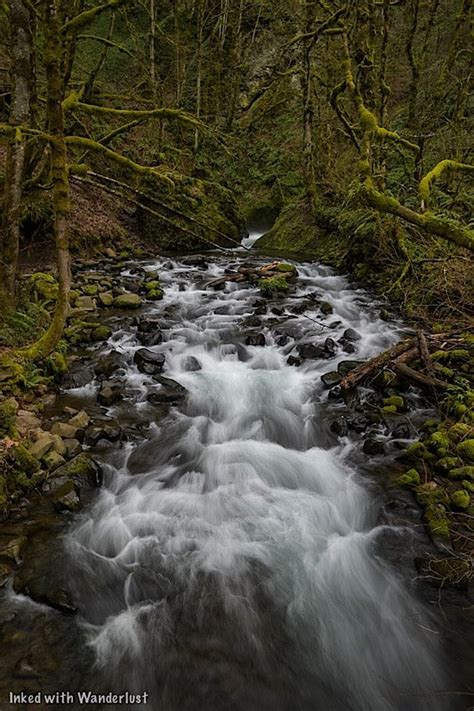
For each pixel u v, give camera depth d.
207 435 5.29
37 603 3.22
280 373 6.67
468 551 3.75
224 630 3.22
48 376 5.78
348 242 11.52
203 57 20.45
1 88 10.19
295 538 4.03
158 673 2.92
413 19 12.69
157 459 4.79
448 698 2.85
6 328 6.01
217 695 2.84
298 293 9.87
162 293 9.36
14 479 4.07
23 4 5.53
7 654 2.89
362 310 9.02
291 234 14.70
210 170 17.89
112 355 6.64
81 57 16.45
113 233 13.02
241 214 17.14
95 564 3.60
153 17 15.02
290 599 3.48
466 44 14.55
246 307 8.99
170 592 3.47
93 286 9.21
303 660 3.07
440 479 4.51
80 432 4.86
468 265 7.27
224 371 6.70
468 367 6.32
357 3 9.29
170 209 5.23
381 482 4.58
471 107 13.50
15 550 3.53
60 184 4.64
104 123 15.25
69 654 2.95
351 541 4.00
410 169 11.59
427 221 4.46
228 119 20.11
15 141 5.12
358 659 3.10
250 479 4.69
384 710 2.82
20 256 9.74
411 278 8.98
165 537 3.95
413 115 13.59
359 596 3.52
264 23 21.80
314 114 15.73
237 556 3.82
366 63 9.47
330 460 4.96
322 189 14.75
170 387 6.03
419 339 6.35
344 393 5.97
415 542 3.91
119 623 3.20
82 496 4.17
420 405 5.76
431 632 3.22
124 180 14.44
